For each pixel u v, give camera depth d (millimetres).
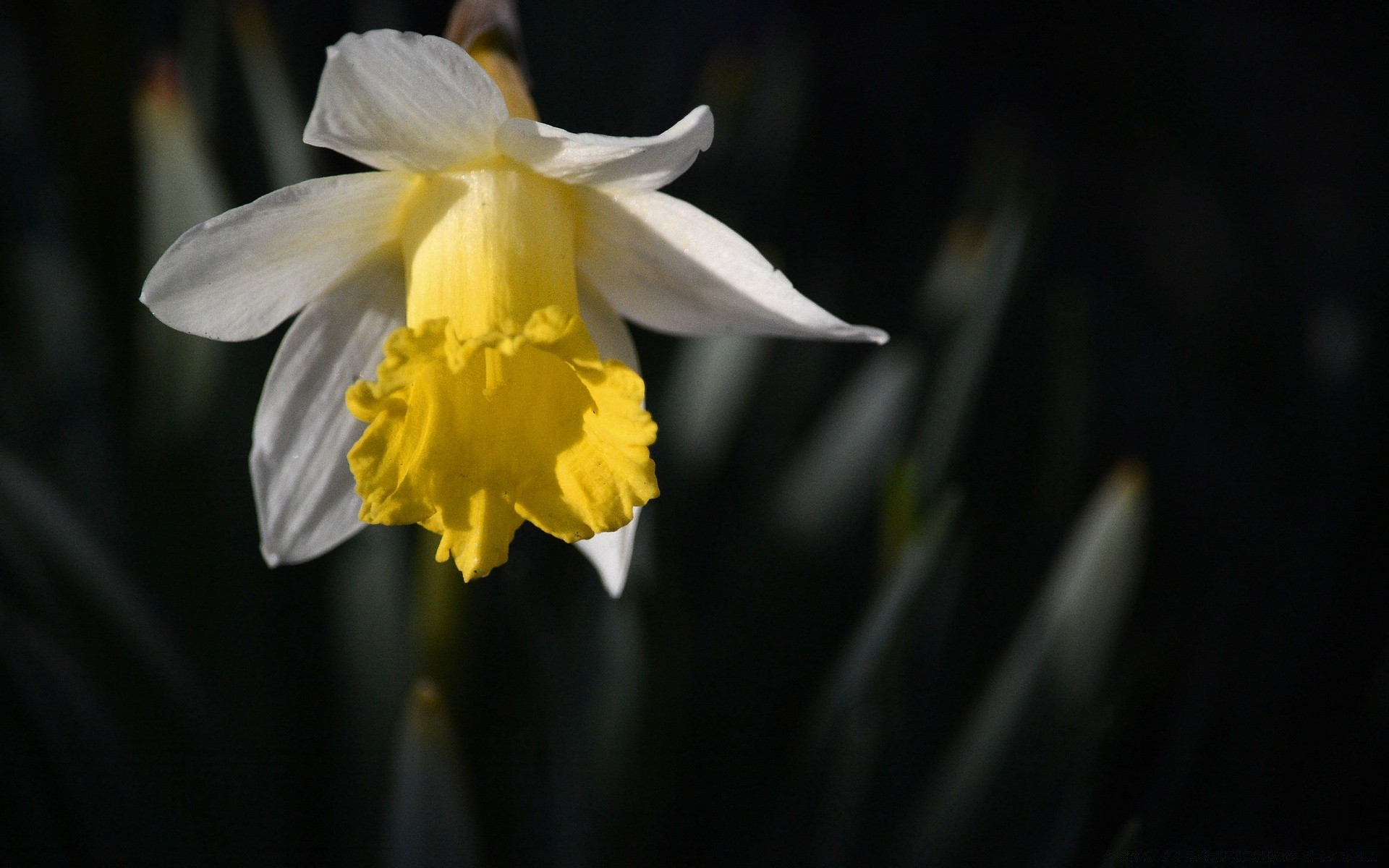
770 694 503
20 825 456
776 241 588
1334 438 567
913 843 466
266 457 427
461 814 427
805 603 503
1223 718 515
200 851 468
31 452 504
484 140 413
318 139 406
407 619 488
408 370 416
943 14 1015
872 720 472
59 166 557
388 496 423
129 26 534
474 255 416
